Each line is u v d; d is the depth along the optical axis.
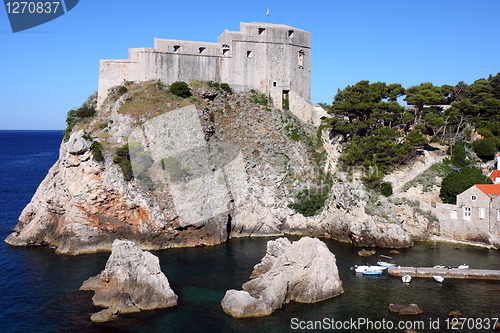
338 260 62.78
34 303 46.66
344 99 95.81
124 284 46.22
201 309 45.66
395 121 93.69
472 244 70.62
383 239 69.88
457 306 46.94
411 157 85.44
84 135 70.38
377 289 51.69
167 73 91.50
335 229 76.25
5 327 41.59
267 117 94.19
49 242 69.81
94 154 68.25
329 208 78.69
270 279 49.03
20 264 59.28
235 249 68.31
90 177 67.62
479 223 71.25
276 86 99.12
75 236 66.38
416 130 85.75
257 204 80.06
